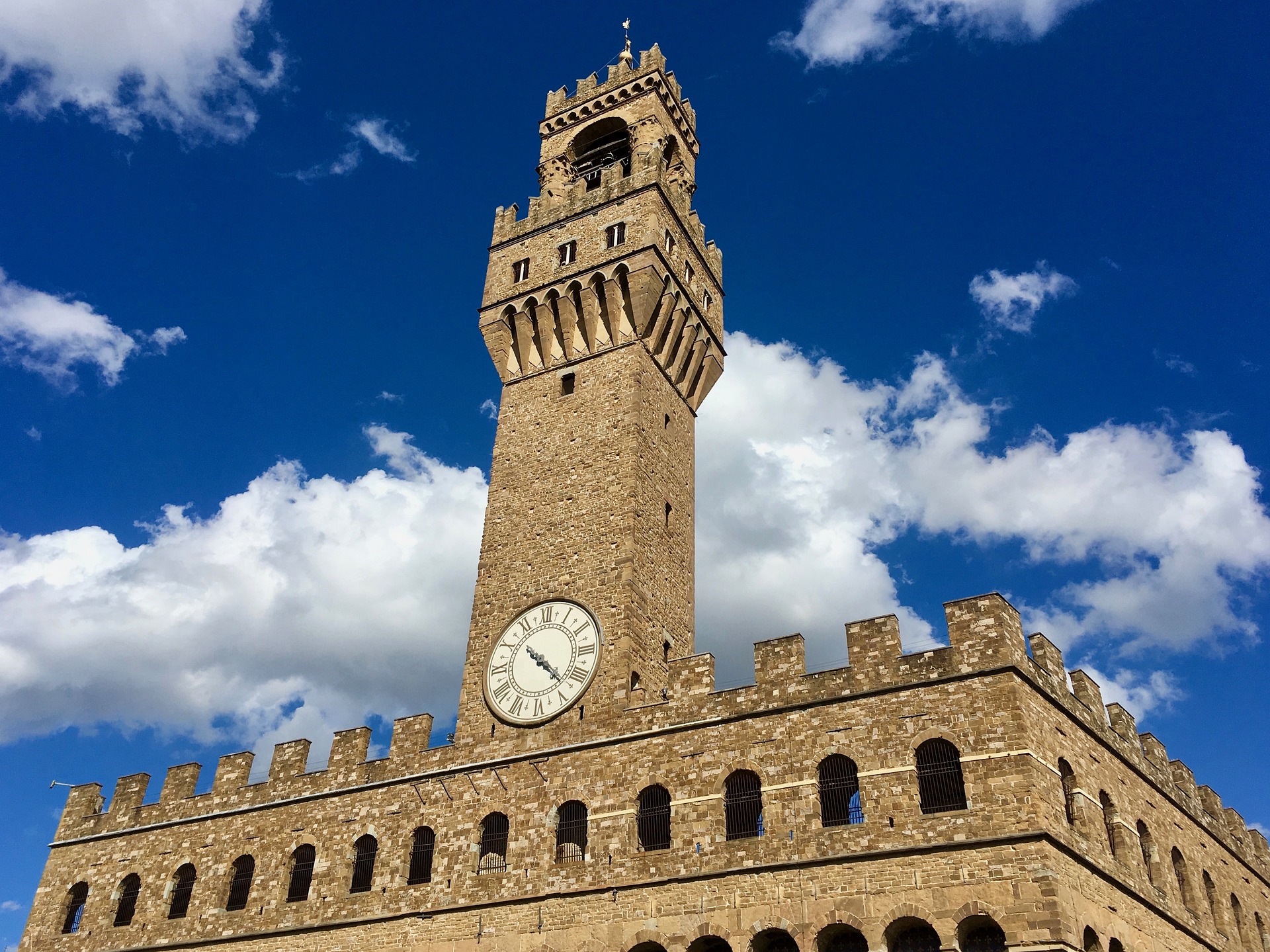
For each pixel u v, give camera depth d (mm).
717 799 44781
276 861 54031
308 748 57781
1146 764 51812
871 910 39594
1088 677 48812
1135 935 42625
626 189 67688
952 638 43750
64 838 62719
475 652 55656
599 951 43719
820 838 41875
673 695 48531
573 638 53281
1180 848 51906
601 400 61469
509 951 45531
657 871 44250
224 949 52531
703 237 73625
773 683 46469
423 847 51000
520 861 47594
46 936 58812
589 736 49562
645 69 77000
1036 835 38156
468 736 52844
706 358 68562
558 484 59469
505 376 66062
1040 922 36750
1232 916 55188
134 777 62438
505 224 71750
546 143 78312
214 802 58375
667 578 58156
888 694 43625
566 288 65250
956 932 37938
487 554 58750
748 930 41344
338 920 50188
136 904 57125
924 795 42344
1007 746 40375
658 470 60719
